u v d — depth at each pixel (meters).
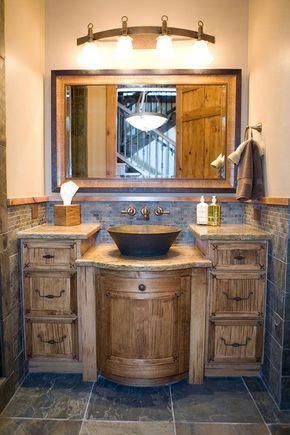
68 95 2.36
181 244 2.37
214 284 1.92
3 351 1.72
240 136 2.35
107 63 2.36
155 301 1.83
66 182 2.33
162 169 2.38
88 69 2.34
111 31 2.23
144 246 1.94
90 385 1.92
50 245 1.93
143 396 1.82
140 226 2.32
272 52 1.89
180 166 2.37
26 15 2.03
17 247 1.91
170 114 2.36
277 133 1.83
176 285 1.85
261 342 1.95
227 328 1.95
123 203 2.38
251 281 1.92
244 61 2.35
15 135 1.89
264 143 2.03
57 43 2.36
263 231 1.99
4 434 1.54
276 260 1.81
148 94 2.36
